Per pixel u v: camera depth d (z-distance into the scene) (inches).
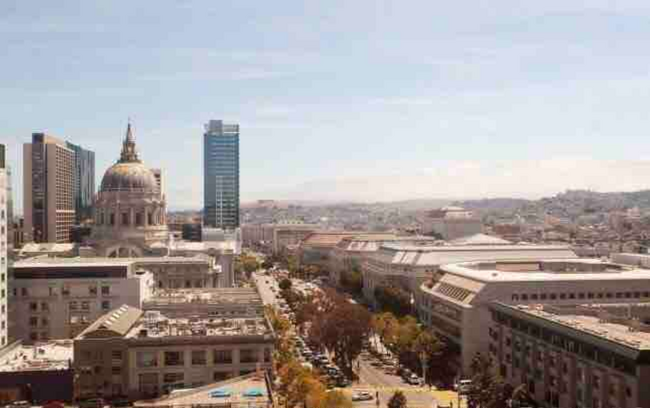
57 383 7165.4
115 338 7534.5
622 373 6943.9
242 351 7623.0
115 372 7529.5
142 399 7421.3
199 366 7564.0
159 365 7524.6
